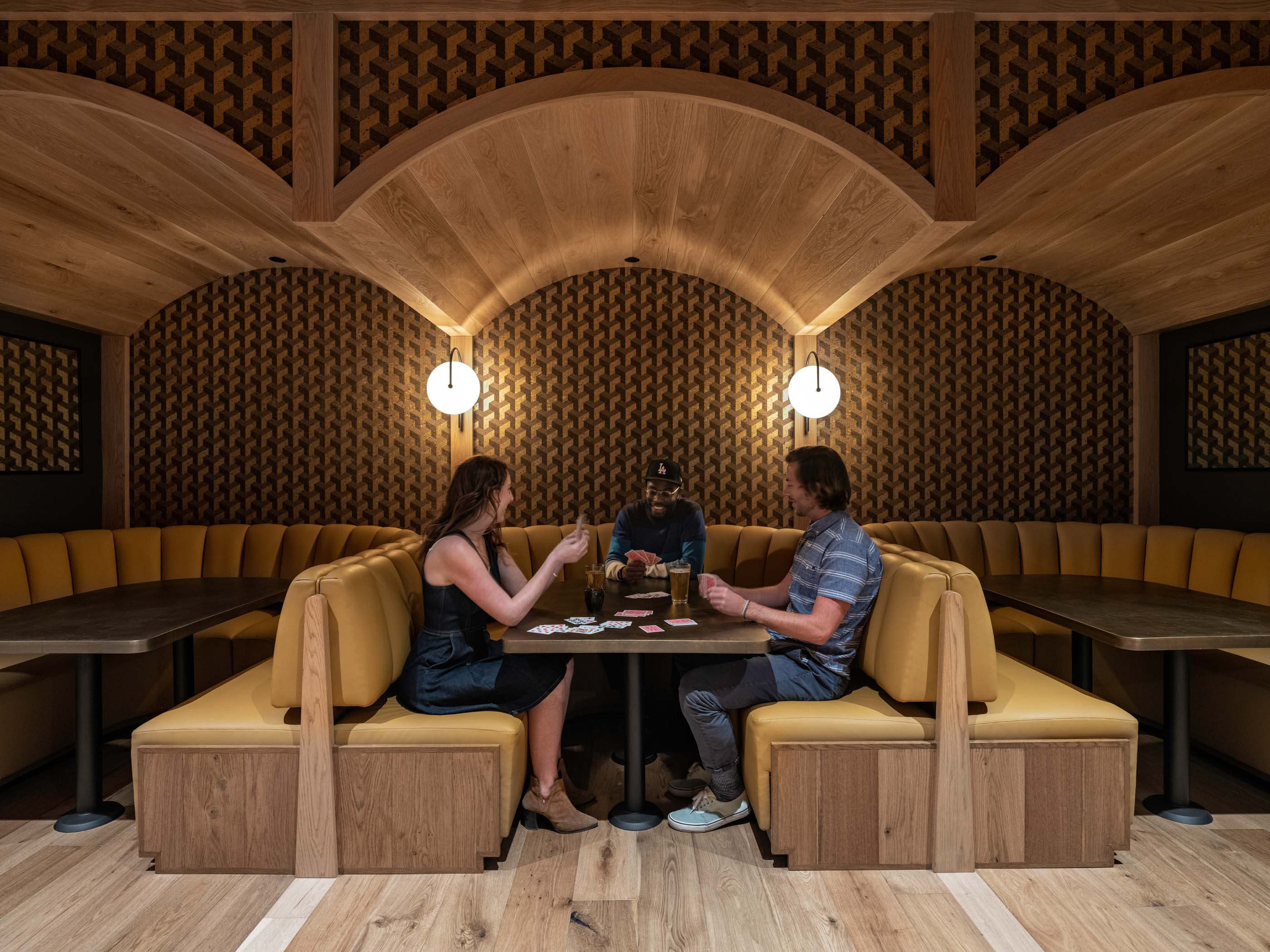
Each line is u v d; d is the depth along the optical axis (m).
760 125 2.78
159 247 4.13
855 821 2.35
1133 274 4.29
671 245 4.32
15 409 4.09
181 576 4.31
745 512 4.86
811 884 2.29
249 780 2.34
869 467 4.86
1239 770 3.16
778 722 2.38
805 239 3.56
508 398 4.85
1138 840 2.55
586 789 3.05
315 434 4.85
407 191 2.88
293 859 2.35
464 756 2.33
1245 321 4.07
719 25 2.58
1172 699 2.75
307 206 2.55
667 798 2.95
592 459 4.84
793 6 2.54
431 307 4.18
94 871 2.37
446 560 2.48
